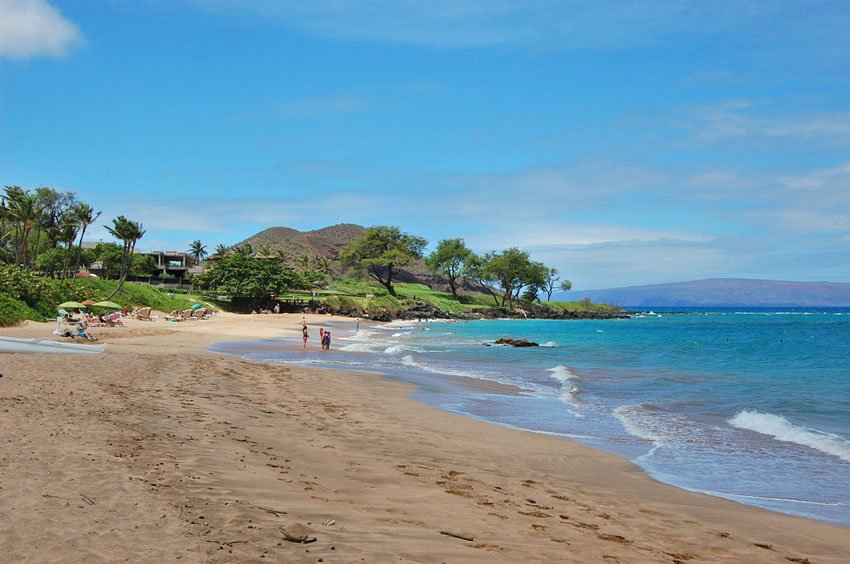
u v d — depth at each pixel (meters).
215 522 5.55
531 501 7.82
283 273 102.19
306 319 86.62
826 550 6.62
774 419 14.61
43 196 88.56
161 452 8.39
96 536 4.98
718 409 17.14
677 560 5.92
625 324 105.25
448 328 84.19
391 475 8.53
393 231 151.62
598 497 8.43
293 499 6.71
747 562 6.08
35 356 21.70
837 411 16.88
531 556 5.55
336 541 5.36
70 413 10.89
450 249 150.88
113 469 7.18
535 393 20.39
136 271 106.12
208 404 13.70
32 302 48.94
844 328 83.56
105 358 22.38
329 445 10.40
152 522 5.41
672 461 11.10
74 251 94.38
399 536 5.71
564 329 82.38
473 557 5.33
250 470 7.93
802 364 31.64
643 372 27.77
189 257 126.75
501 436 12.94
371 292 134.50
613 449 12.05
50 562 4.41
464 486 8.29
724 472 10.34
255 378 20.08
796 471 10.42
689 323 109.62
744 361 33.59
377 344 45.81
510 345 46.66
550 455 11.25
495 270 145.38
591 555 5.79
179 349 32.34
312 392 17.97
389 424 13.47
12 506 5.55
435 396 19.16
